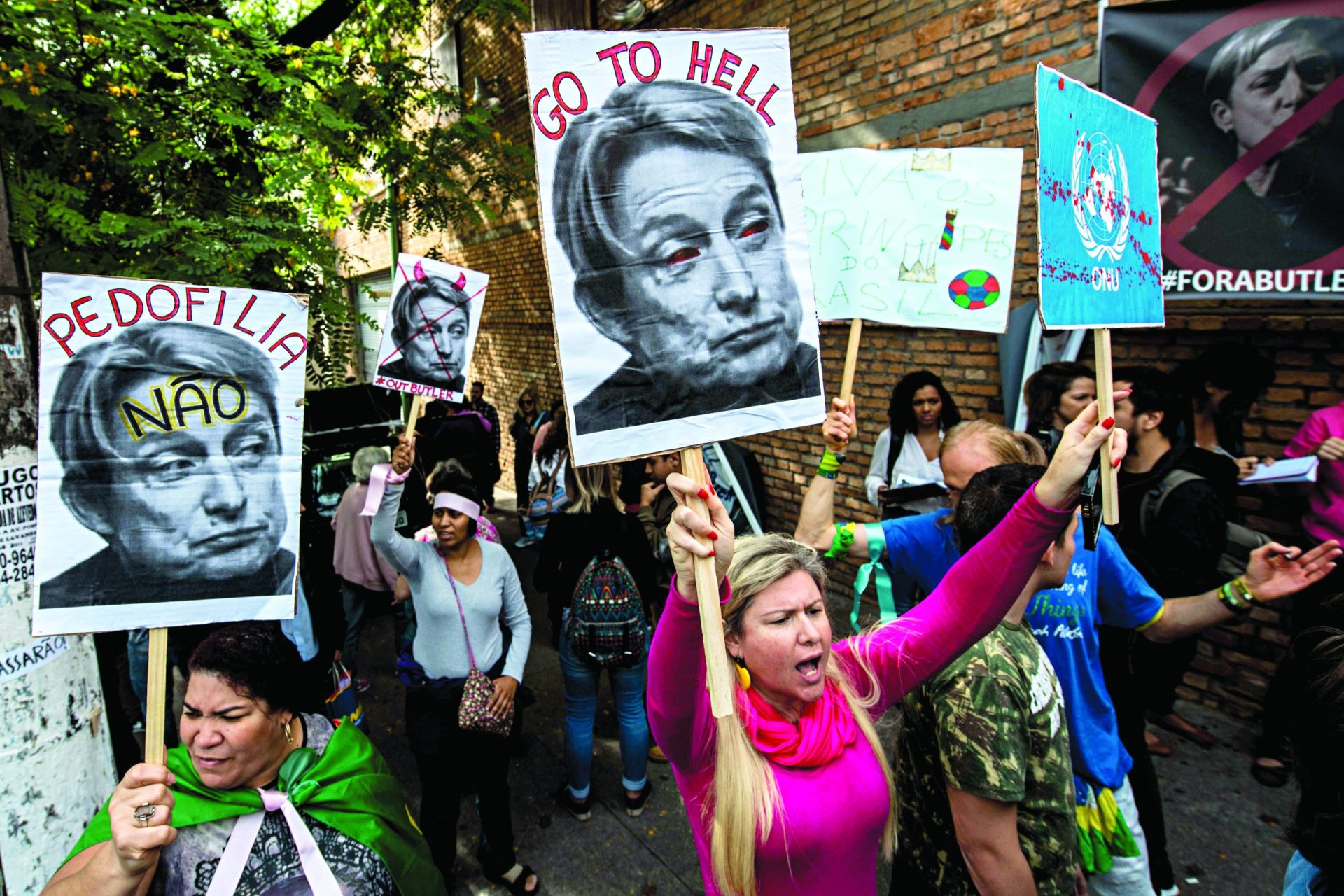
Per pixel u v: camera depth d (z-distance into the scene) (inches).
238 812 63.9
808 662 58.9
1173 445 123.2
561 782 152.8
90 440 62.3
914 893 72.7
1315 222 123.4
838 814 57.6
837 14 207.2
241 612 65.0
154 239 138.3
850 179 131.5
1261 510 143.6
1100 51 139.5
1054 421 133.7
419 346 144.0
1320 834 44.9
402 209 247.1
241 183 185.9
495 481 305.4
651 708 58.1
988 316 125.3
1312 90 121.0
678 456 147.9
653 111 57.7
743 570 60.4
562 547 131.3
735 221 59.2
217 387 65.6
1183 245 135.0
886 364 210.2
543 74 55.6
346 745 71.4
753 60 59.7
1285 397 139.9
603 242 56.7
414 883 70.3
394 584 181.0
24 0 125.0
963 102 179.9
